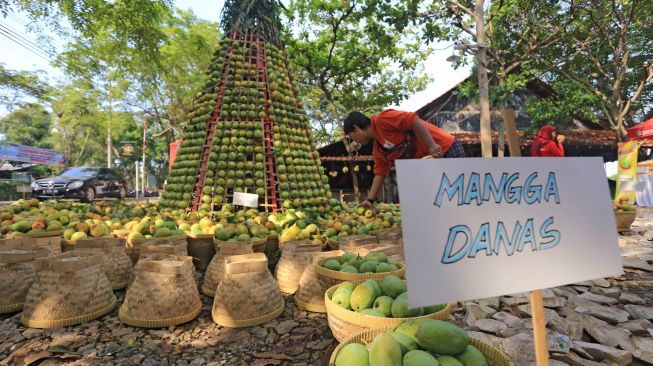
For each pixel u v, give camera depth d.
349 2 13.27
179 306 3.26
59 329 3.14
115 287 4.15
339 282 3.19
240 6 7.89
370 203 4.89
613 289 3.97
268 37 8.03
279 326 3.23
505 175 1.71
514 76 12.53
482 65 10.56
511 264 1.63
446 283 1.49
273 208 6.75
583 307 3.36
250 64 7.54
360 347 1.92
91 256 3.46
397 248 3.83
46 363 2.65
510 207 1.69
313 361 2.66
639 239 6.65
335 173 16.17
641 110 20.59
